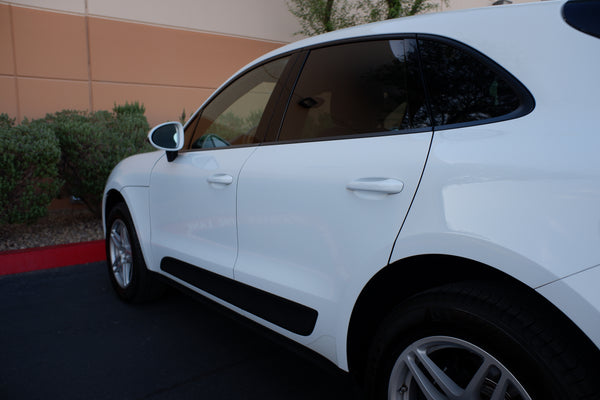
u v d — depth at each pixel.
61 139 5.14
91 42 6.95
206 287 2.44
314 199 1.79
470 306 1.31
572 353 1.16
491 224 1.27
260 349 2.77
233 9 8.18
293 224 1.88
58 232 5.36
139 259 3.17
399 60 1.75
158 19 7.48
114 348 2.74
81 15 6.83
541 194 1.22
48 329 2.99
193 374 2.46
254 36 8.48
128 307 3.38
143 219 3.08
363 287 1.60
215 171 2.39
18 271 4.19
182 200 2.65
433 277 1.59
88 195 5.60
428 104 1.61
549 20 1.42
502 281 1.34
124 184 3.25
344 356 1.69
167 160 2.85
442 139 1.50
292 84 2.19
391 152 1.60
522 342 1.21
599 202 1.13
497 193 1.29
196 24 7.84
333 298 1.72
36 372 2.46
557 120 1.29
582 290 1.10
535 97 1.36
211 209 2.39
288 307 1.92
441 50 1.63
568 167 1.20
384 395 1.56
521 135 1.33
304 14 7.66
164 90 7.68
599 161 1.16
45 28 6.57
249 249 2.13
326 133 1.92
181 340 2.86
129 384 2.35
